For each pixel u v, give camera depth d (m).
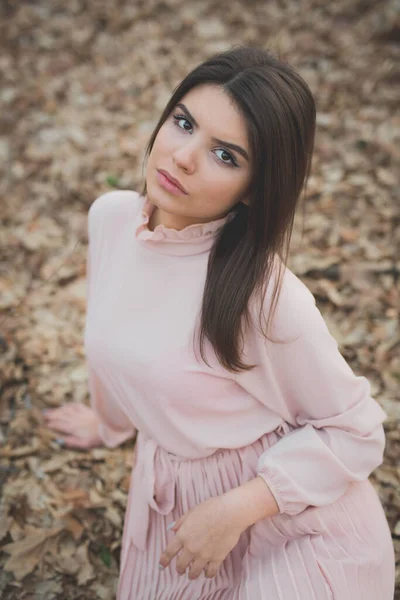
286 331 1.51
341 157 4.09
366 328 3.08
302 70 4.84
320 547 1.66
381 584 1.71
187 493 1.80
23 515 2.41
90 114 4.54
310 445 1.62
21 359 2.97
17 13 5.42
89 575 2.24
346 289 3.27
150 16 5.53
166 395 1.63
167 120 1.47
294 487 1.60
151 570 1.92
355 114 4.44
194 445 1.72
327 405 1.63
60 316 3.20
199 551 1.60
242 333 1.54
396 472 2.53
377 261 3.41
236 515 1.58
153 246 1.62
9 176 3.98
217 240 1.56
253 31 5.30
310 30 5.26
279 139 1.35
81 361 3.00
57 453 2.62
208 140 1.38
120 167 4.09
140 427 1.86
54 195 3.87
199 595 1.84
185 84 1.43
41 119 4.44
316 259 3.39
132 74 4.92
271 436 1.76
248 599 1.65
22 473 2.54
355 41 5.12
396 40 5.11
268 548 1.75
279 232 1.47
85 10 5.53
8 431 2.69
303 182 1.45
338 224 3.63
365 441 1.64
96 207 1.85
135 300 1.67
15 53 5.06
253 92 1.33
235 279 1.49
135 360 1.64
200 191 1.42
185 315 1.60
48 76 4.86
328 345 1.56
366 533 1.71
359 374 2.90
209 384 1.62
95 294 1.83
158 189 1.47
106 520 2.41
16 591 2.19
